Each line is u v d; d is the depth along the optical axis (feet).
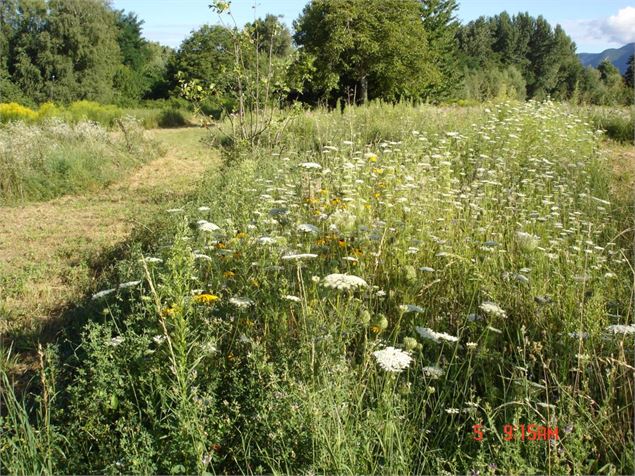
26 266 22.26
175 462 8.38
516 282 12.99
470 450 8.63
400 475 7.52
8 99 135.33
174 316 8.82
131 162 49.60
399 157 26.94
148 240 22.68
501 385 10.55
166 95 157.58
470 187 23.44
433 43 132.05
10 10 138.62
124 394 9.91
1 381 12.84
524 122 35.24
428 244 15.62
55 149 42.63
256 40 36.58
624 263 15.98
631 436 8.64
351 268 13.69
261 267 12.71
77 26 141.08
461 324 12.08
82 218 31.53
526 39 241.14
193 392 8.63
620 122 49.08
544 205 21.40
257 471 8.35
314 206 18.80
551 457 8.02
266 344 10.82
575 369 9.45
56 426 9.62
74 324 15.56
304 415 8.11
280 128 35.99
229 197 20.95
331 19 99.81
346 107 49.34
